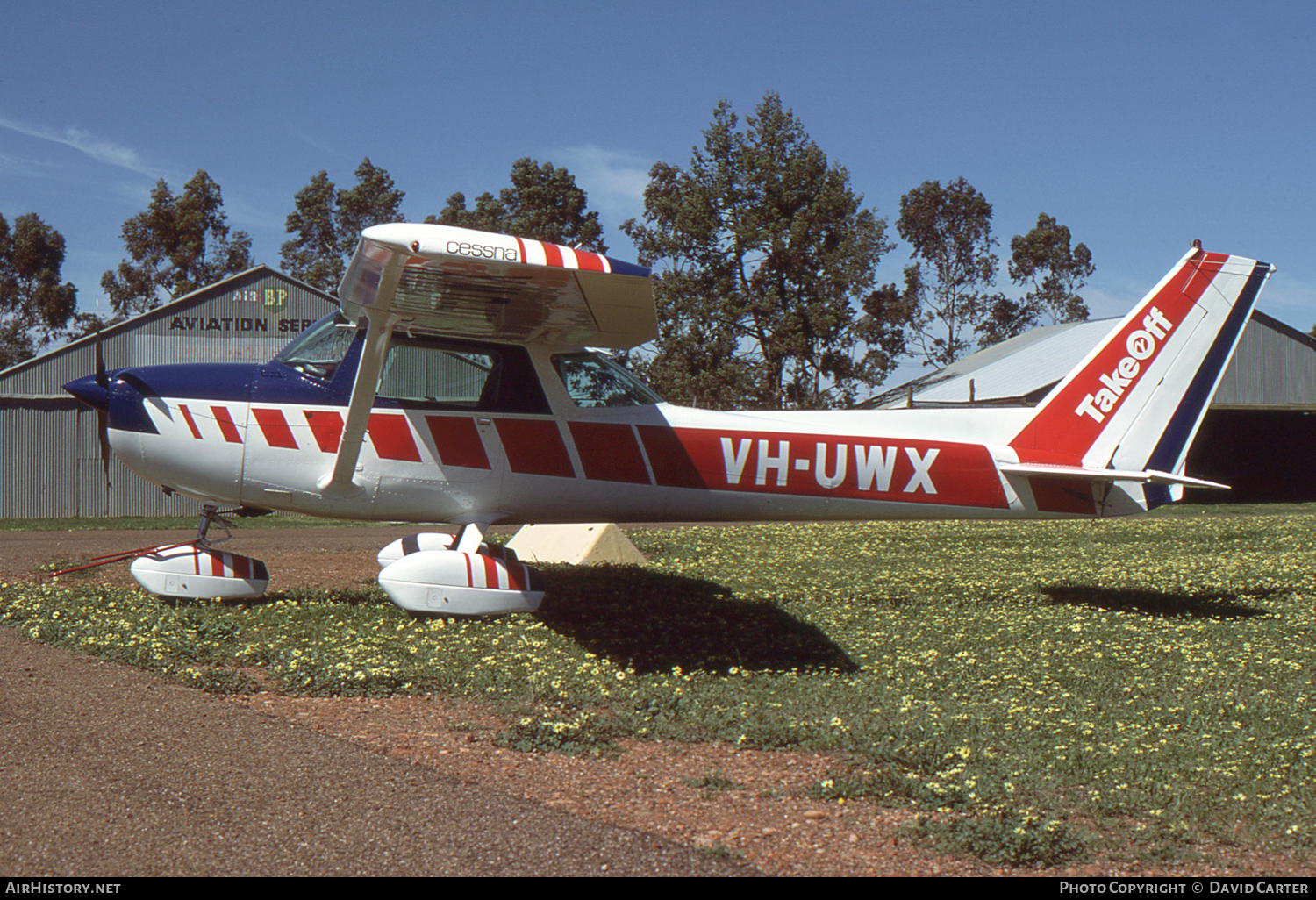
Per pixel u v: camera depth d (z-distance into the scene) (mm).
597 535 11164
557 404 7379
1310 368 29578
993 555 12352
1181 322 8398
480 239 5387
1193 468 32625
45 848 3037
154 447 7035
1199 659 6012
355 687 5094
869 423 7984
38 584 8836
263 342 25844
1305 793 3736
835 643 6625
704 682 5465
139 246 49781
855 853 3221
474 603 7070
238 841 3135
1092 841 3270
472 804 3529
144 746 4066
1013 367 32000
